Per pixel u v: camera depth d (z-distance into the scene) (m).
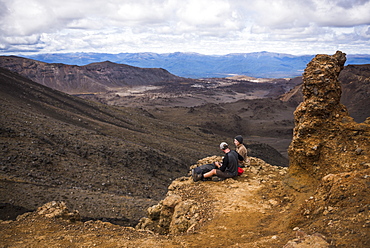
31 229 8.50
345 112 9.14
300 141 9.28
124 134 74.38
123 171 43.44
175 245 6.77
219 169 11.69
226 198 9.62
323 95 9.16
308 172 9.00
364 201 5.65
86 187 32.69
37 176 31.02
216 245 6.46
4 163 31.55
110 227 9.03
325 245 4.77
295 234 5.91
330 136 8.76
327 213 6.01
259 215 8.07
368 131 8.17
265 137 167.25
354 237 4.84
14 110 52.84
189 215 8.96
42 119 54.25
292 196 8.70
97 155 45.50
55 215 9.64
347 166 7.86
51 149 41.19
